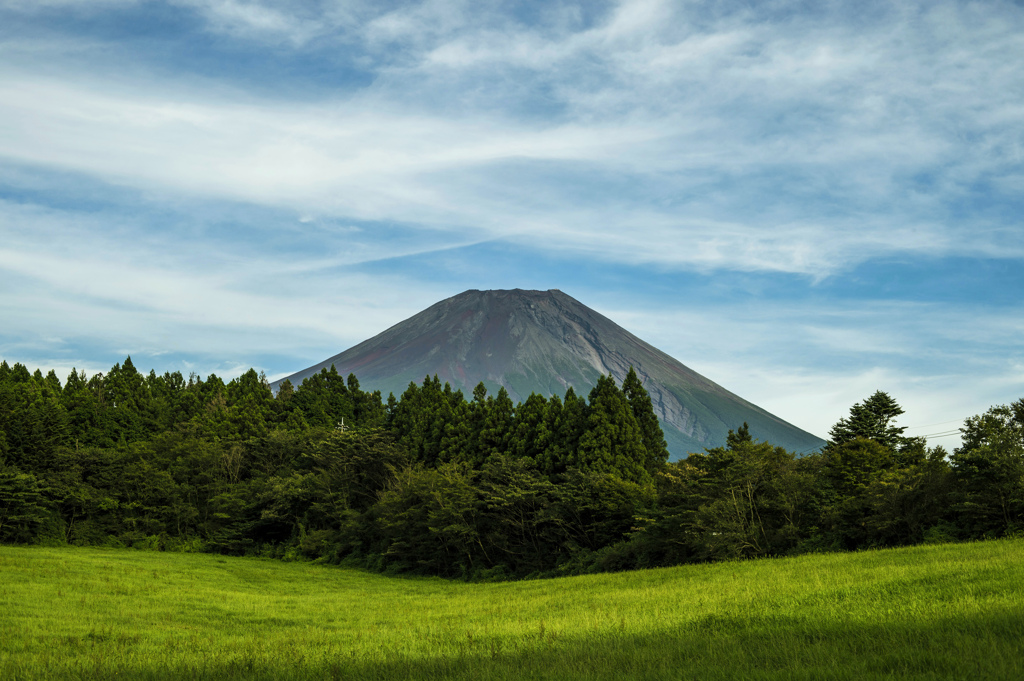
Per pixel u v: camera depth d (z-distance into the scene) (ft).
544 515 203.41
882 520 148.15
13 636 77.97
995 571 68.74
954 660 36.22
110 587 130.72
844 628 47.52
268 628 94.27
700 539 159.63
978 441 142.82
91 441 309.22
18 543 238.68
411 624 86.94
